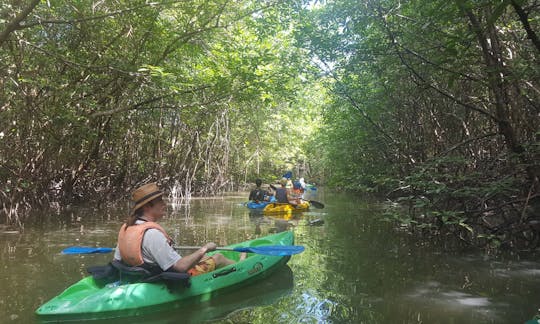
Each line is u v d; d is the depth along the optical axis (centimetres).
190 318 355
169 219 986
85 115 970
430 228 746
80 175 1238
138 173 1472
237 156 2252
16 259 546
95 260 542
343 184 1386
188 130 1672
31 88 863
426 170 743
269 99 1118
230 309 378
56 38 934
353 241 703
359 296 413
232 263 471
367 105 1116
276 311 372
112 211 1097
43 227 812
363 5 764
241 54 1079
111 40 955
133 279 390
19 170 952
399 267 526
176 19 994
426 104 931
